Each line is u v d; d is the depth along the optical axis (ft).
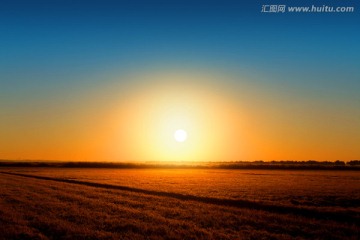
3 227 77.56
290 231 74.28
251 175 312.09
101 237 68.90
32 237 69.10
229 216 91.40
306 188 173.88
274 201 121.29
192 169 487.61
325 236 69.51
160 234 72.02
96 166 587.68
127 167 569.23
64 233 72.79
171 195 145.18
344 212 96.02
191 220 86.74
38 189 167.02
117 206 108.99
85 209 103.45
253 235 70.23
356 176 298.97
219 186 184.34
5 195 140.46
